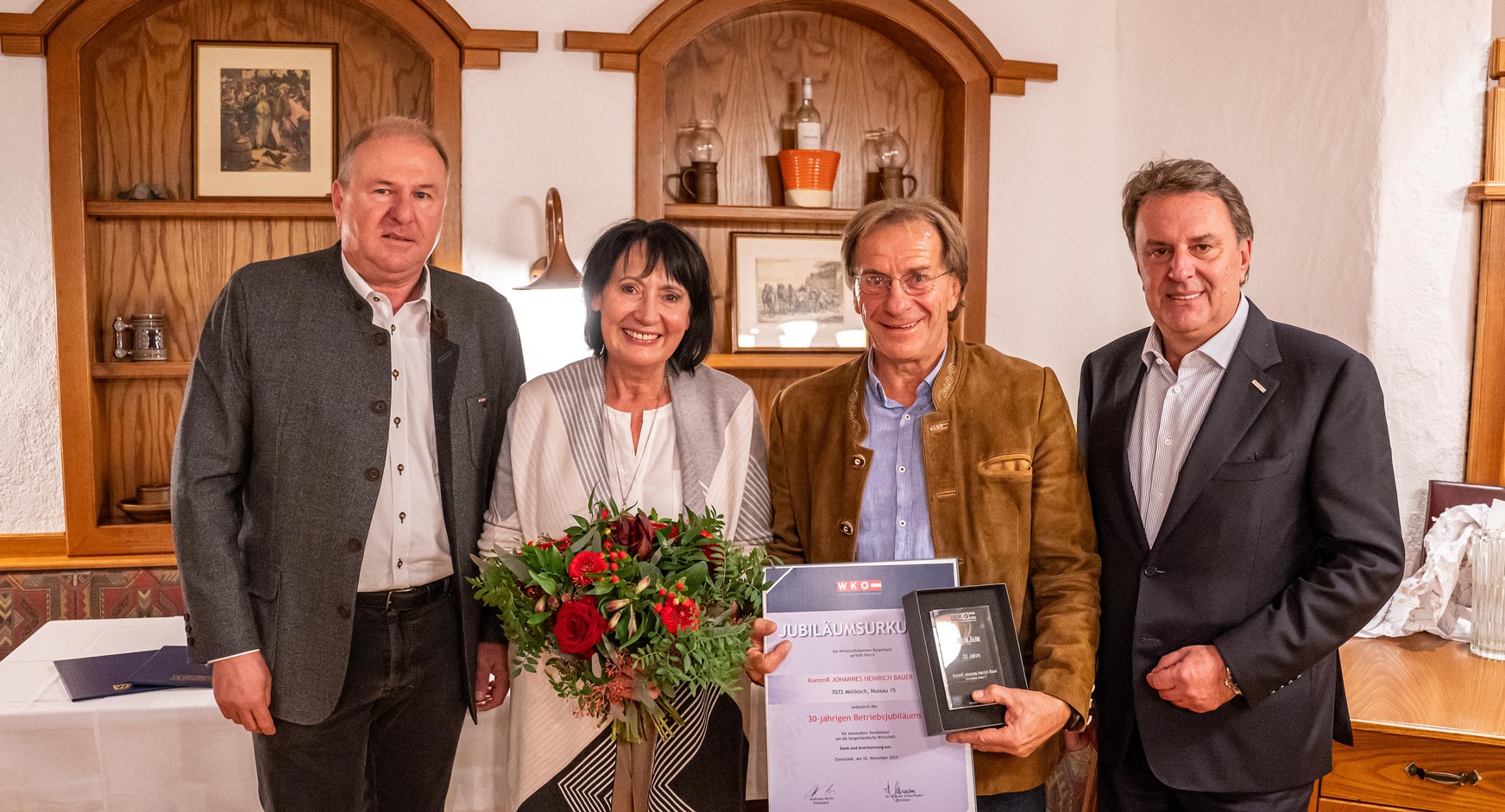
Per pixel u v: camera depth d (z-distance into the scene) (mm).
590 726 1653
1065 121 3529
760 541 1792
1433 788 1835
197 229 3248
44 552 3088
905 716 1563
